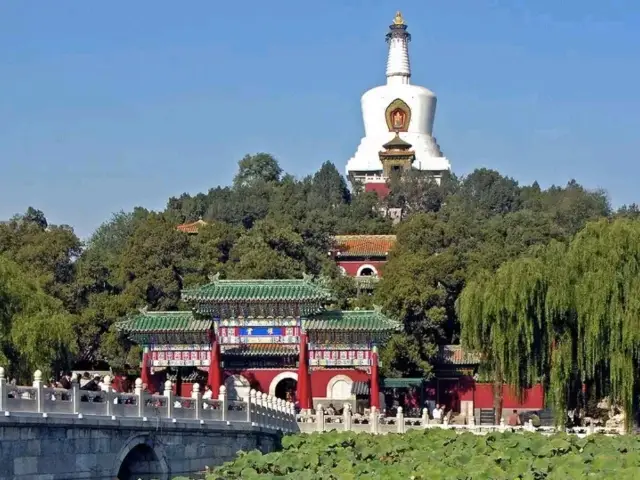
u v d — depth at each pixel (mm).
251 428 86688
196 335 112125
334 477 65500
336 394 114938
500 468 66875
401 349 126875
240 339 111812
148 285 134625
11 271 93875
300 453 75312
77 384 67375
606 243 94500
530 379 96625
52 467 62594
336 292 140375
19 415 59469
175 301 135625
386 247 173625
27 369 90250
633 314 90688
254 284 112062
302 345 110625
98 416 66812
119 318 129500
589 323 92312
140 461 74000
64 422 63312
